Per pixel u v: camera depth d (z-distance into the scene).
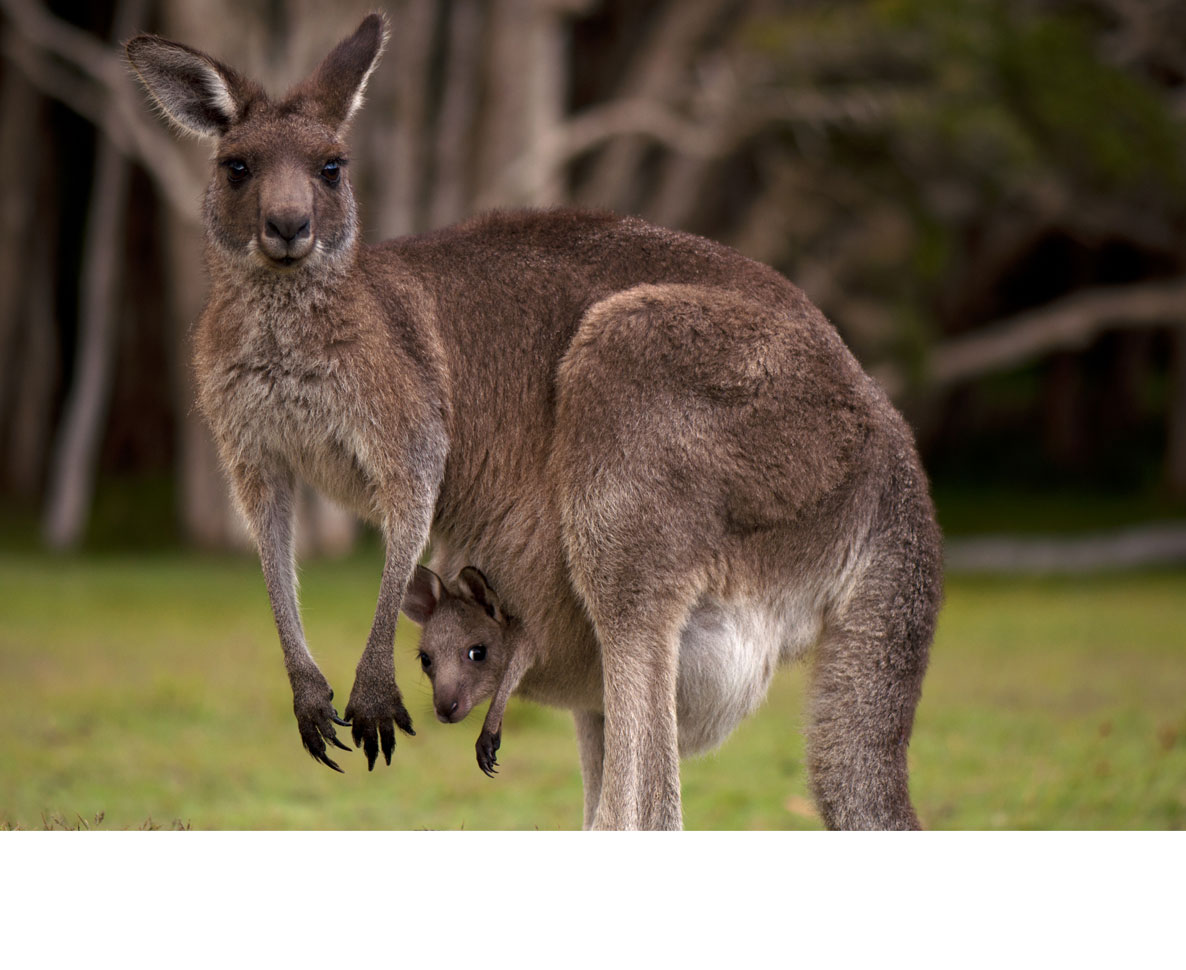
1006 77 31.75
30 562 35.81
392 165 35.91
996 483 49.97
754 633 8.87
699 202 41.28
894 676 8.83
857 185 34.88
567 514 8.77
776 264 38.28
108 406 48.19
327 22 34.12
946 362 37.94
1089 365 51.72
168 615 26.73
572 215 9.51
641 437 8.67
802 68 32.53
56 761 14.31
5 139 42.47
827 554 8.92
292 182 8.61
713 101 34.03
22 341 45.50
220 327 8.86
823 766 8.79
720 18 39.53
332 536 37.28
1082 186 33.22
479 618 9.43
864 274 36.31
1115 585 34.44
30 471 45.72
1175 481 46.03
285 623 8.87
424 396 8.87
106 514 43.41
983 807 12.52
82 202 48.50
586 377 8.77
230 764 14.53
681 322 8.78
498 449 9.12
